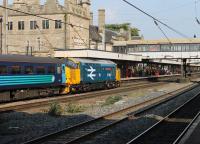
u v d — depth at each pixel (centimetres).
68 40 7150
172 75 10394
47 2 7306
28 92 3259
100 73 4628
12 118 2116
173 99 3503
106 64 4838
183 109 2677
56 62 3666
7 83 2967
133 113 2311
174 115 2334
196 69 15650
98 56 5253
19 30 7512
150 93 4234
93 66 4444
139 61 7200
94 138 1549
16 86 3069
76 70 4031
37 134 1622
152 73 9025
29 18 7444
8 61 2981
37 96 3438
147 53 8269
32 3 7462
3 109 2422
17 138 1526
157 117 2236
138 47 8456
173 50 8006
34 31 7406
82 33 7650
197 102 3219
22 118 2125
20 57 3155
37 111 2456
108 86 4906
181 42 7900
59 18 7219
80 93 4188
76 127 1755
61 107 2586
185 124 1969
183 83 6731
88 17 7856
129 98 3600
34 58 3347
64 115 2327
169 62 9244
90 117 2214
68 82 3856
